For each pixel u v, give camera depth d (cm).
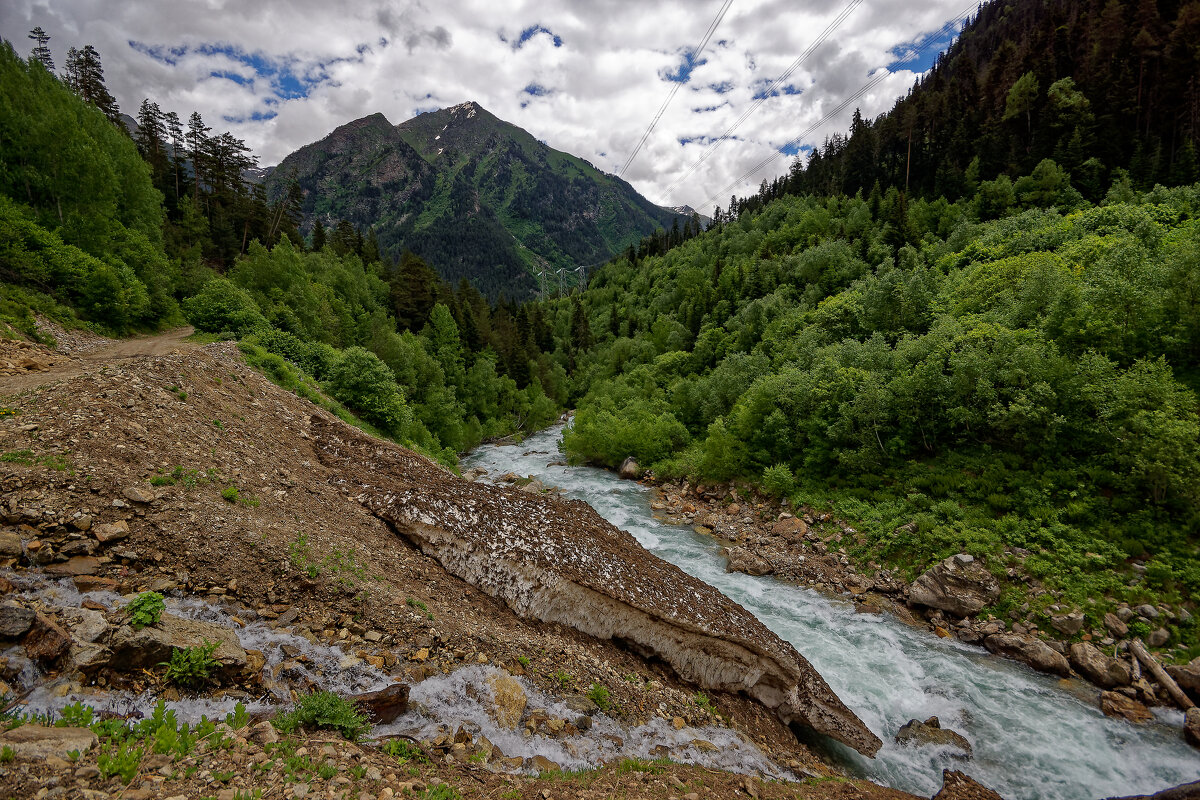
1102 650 1655
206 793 471
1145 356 2256
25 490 762
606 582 1212
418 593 1043
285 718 634
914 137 9306
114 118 6469
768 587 2248
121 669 605
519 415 6850
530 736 828
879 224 7569
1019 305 2995
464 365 6272
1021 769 1238
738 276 8238
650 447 4359
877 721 1401
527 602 1151
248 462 1193
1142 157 5962
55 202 3219
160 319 3475
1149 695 1480
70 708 521
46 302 2467
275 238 7519
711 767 926
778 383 3528
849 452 2903
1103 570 1855
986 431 2542
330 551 997
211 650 665
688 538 2836
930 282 4238
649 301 11075
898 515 2519
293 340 3167
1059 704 1488
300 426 1709
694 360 6322
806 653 1714
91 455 880
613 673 1091
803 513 2934
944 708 1463
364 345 4947
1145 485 1962
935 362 2681
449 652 908
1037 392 2255
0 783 400
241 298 3494
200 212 6475
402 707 760
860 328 4144
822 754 1227
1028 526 2091
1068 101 6812
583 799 690
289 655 756
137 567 768
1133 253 2698
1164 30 7256
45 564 704
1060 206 5888
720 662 1259
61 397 1026
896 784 1167
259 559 875
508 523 1291
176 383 1345
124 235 3522
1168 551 1805
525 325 9694
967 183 7406
